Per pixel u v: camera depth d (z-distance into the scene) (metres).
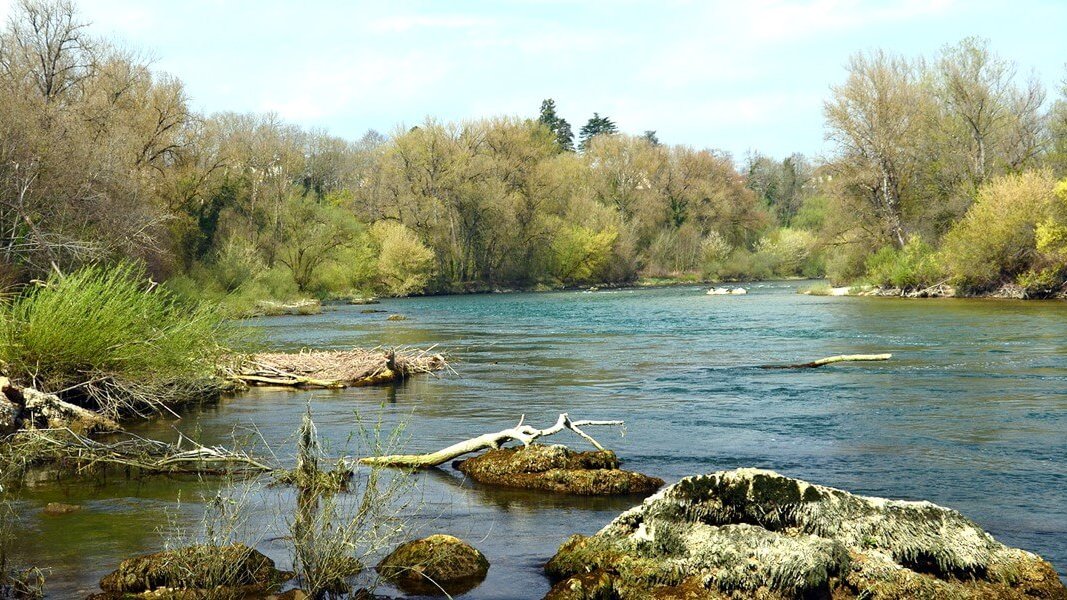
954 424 12.66
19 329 13.33
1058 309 37.06
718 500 6.33
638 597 5.78
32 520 7.84
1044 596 5.57
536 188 79.19
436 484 9.41
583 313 44.44
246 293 48.41
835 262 60.81
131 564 6.23
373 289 67.44
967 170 55.56
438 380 18.77
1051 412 13.53
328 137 89.12
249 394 16.80
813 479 9.41
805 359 21.84
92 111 37.06
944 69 55.47
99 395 13.59
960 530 6.04
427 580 6.36
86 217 29.22
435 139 73.94
